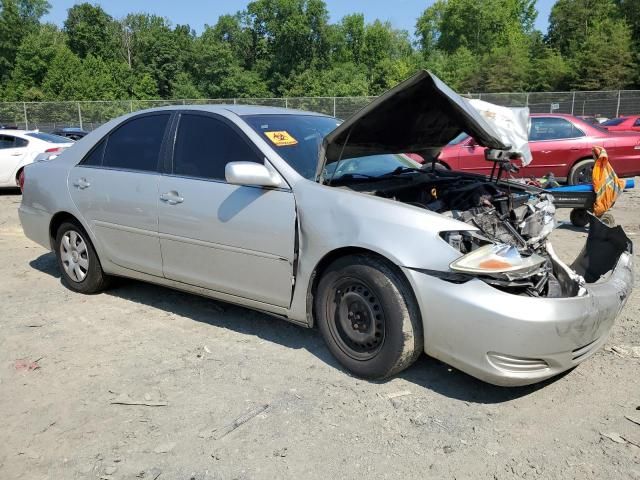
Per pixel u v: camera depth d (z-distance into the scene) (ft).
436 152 14.98
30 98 164.66
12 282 18.13
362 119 11.31
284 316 12.51
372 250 10.73
